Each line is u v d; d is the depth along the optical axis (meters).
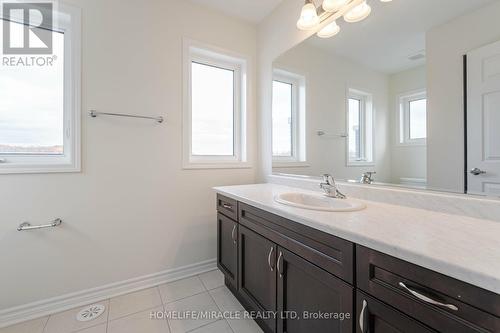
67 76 1.58
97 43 1.63
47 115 1.55
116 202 1.73
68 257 1.57
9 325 1.39
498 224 0.87
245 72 2.31
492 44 0.94
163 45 1.88
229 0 1.99
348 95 1.54
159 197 1.89
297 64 1.89
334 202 1.36
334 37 1.61
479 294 0.51
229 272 1.68
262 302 1.30
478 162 0.98
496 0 0.92
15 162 1.45
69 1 1.54
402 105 1.26
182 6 1.96
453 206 1.02
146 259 1.84
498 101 0.92
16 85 1.48
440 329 0.57
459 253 0.60
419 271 0.62
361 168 1.48
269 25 2.18
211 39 2.09
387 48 1.32
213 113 2.24
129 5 1.74
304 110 1.86
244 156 2.34
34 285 1.47
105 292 1.69
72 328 1.38
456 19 1.04
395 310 0.67
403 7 1.24
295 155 1.96
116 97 1.70
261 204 1.26
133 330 1.37
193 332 1.36
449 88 1.07
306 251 0.98
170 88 1.92
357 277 0.77
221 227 1.82
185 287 1.84
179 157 1.97
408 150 1.23
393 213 1.05
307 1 1.47
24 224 1.44
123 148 1.74
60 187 1.54
